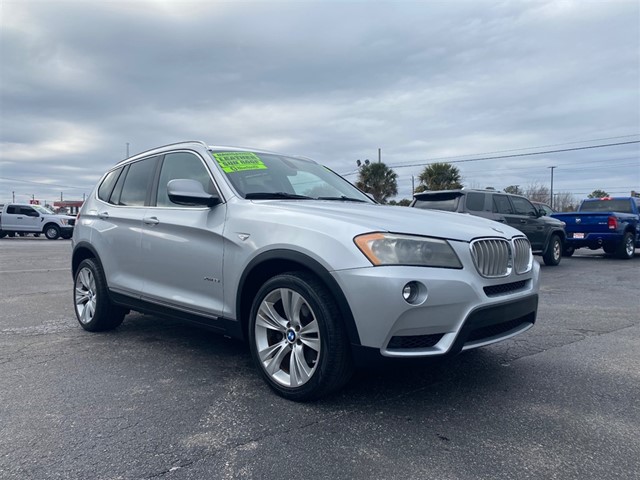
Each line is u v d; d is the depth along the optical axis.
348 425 2.94
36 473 2.42
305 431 2.86
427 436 2.80
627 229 14.24
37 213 26.67
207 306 3.83
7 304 6.83
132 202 4.85
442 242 3.10
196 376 3.80
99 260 4.98
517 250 3.64
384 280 2.87
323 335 3.06
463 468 2.46
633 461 2.53
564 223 13.15
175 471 2.44
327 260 3.04
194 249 3.92
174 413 3.11
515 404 3.26
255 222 3.52
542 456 2.58
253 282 3.60
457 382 3.67
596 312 6.36
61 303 6.92
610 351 4.50
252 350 3.52
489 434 2.83
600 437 2.80
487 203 10.87
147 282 4.43
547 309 6.57
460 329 3.01
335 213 3.37
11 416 3.07
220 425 2.94
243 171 4.18
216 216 3.83
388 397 3.37
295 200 3.96
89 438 2.78
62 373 3.88
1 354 4.39
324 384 3.10
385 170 35.41
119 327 5.43
